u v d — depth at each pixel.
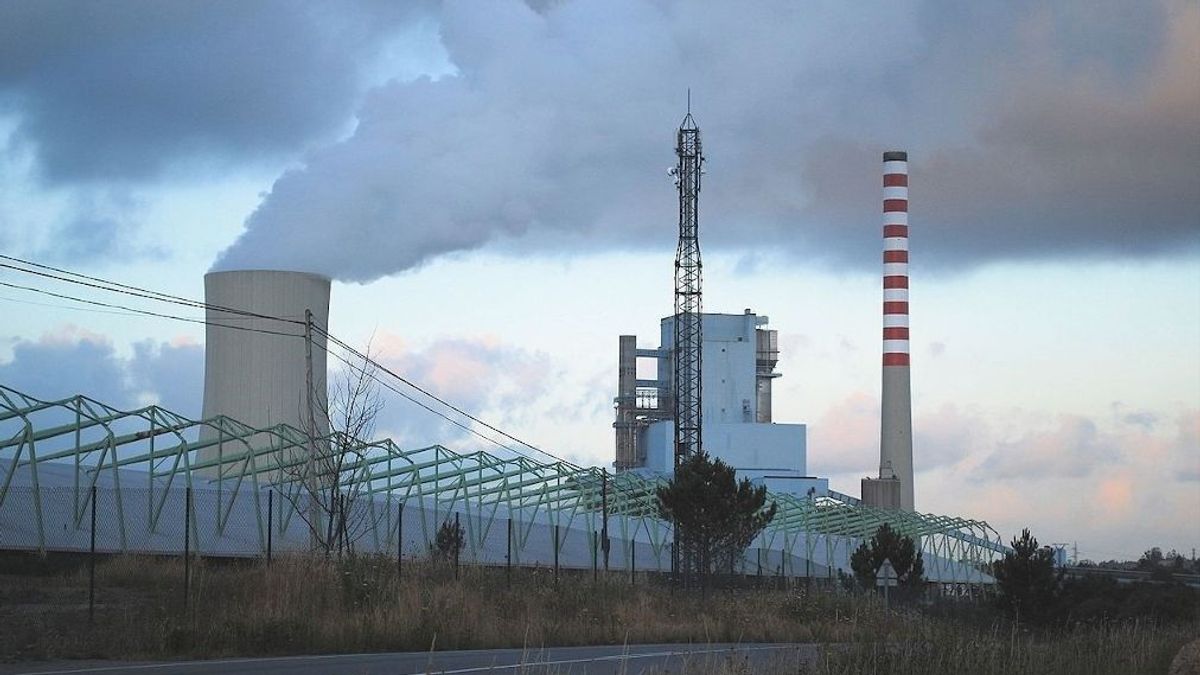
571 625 36.31
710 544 59.22
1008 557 52.72
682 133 109.44
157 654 24.86
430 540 72.88
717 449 135.12
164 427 59.06
